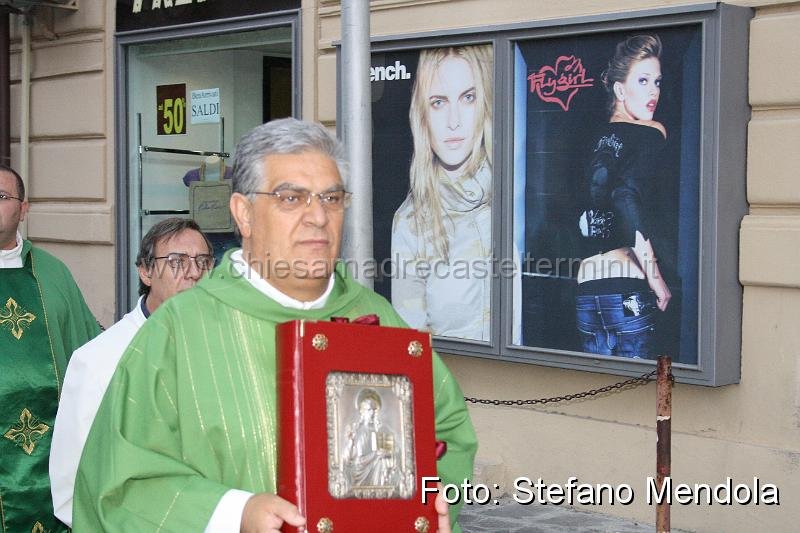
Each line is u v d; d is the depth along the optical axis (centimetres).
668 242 505
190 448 216
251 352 222
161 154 827
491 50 569
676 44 498
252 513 201
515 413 600
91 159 846
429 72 592
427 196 598
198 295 228
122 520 210
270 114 838
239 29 730
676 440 535
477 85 576
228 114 810
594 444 568
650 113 508
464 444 247
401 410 210
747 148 498
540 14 562
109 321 842
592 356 531
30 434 379
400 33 597
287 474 202
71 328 404
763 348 500
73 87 859
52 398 385
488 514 573
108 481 209
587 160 533
